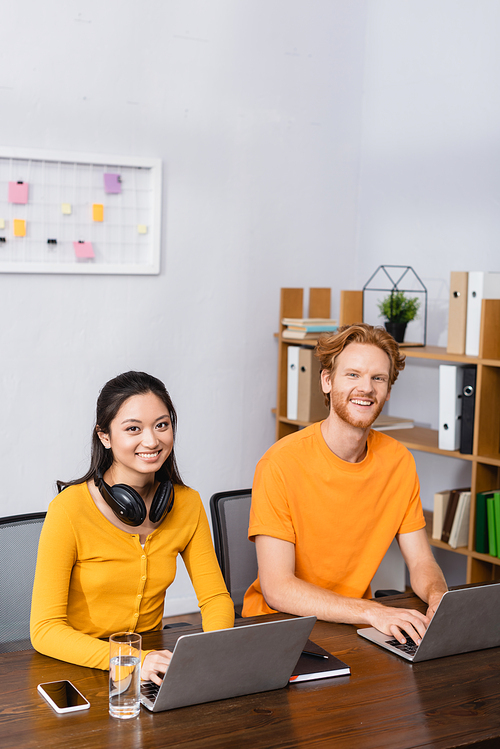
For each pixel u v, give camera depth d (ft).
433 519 10.19
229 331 11.79
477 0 10.69
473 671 4.82
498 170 10.51
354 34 12.48
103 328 10.71
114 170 10.59
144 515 5.08
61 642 4.72
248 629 4.12
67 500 5.18
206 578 5.65
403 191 12.01
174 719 4.04
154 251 10.91
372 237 12.65
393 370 6.21
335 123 12.49
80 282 10.48
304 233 12.39
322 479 6.22
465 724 4.14
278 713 4.16
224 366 11.80
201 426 11.69
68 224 10.35
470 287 9.77
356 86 12.63
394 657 4.98
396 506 6.48
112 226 10.66
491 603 5.02
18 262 10.03
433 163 11.48
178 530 5.55
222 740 3.85
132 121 10.66
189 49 10.98
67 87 10.14
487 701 4.42
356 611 5.50
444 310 11.37
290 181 12.14
